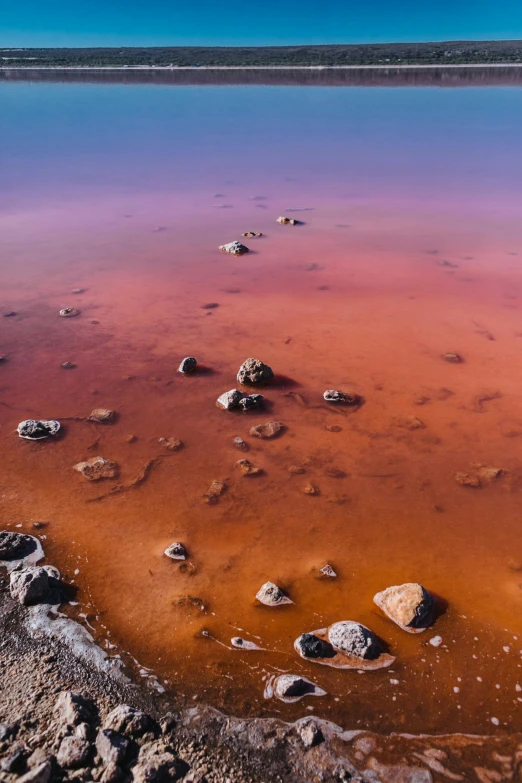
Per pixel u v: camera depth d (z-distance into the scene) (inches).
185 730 94.9
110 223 403.2
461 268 307.4
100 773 86.4
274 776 89.0
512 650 109.0
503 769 90.4
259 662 106.6
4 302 266.8
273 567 126.9
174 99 1192.8
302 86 1433.3
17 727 93.0
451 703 99.9
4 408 184.5
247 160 616.1
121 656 107.3
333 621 114.7
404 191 483.2
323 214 421.7
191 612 116.3
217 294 278.1
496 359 212.8
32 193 480.4
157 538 134.4
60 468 157.8
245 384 198.7
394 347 223.5
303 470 156.8
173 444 167.6
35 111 1022.4
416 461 159.9
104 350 223.5
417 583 120.0
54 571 125.5
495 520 139.5
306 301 268.5
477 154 619.8
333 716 97.6
